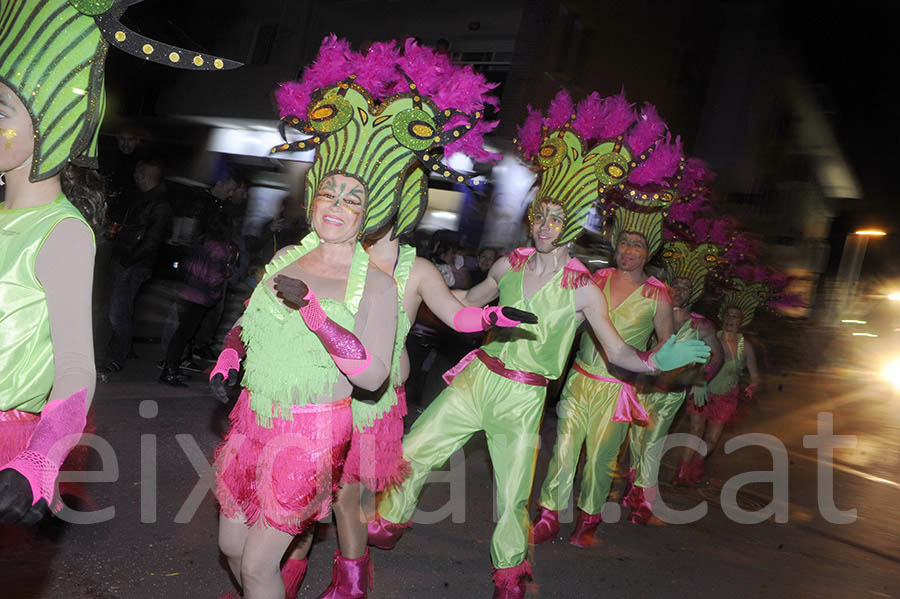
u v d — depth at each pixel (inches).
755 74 808.9
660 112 724.0
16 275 80.8
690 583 190.1
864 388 773.9
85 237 83.4
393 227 138.7
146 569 141.9
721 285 314.8
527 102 572.4
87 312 82.8
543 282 162.7
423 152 119.6
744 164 825.5
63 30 80.1
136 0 81.4
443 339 296.7
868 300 912.9
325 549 171.0
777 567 213.8
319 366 104.7
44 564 136.1
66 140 81.5
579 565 189.3
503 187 495.8
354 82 117.0
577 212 163.8
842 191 905.5
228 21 657.0
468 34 619.5
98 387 241.1
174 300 294.2
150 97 658.2
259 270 314.0
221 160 640.4
